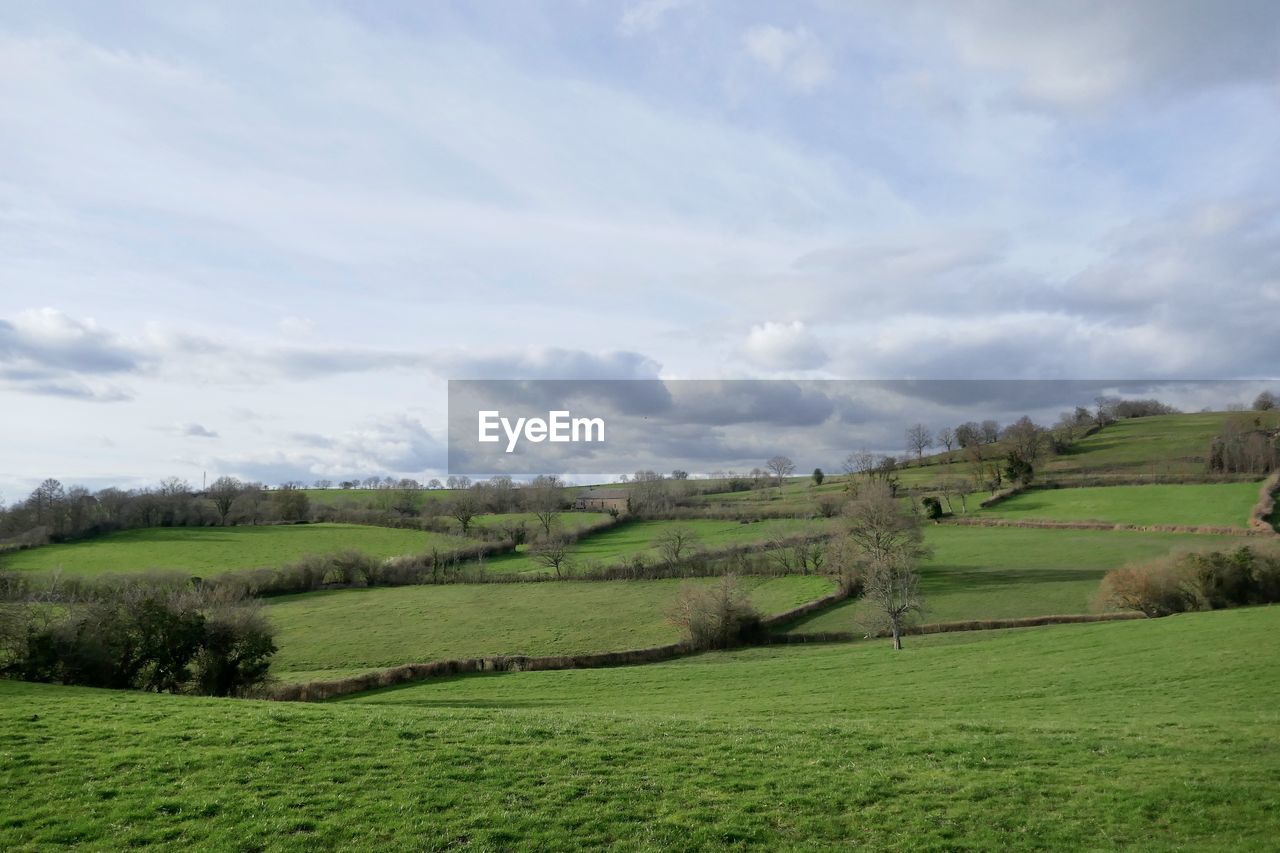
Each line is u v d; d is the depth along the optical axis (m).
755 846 17.53
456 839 17.39
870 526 85.44
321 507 142.75
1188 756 23.55
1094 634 55.53
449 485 152.50
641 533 122.50
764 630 71.88
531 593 94.19
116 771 20.78
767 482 155.88
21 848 16.53
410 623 82.75
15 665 40.75
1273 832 17.89
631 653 65.50
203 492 143.25
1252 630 49.50
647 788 20.56
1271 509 99.75
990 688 41.94
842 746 24.72
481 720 27.50
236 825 17.75
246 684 47.28
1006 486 131.50
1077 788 20.80
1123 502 114.31
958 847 17.50
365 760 21.89
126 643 42.75
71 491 123.62
